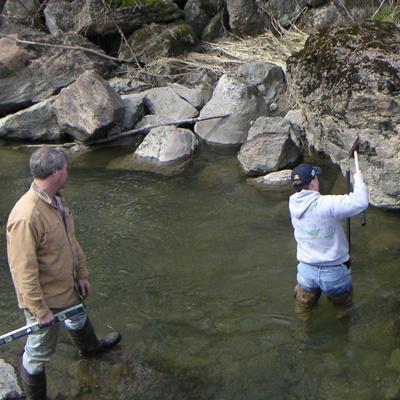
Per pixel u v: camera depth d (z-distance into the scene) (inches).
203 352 184.9
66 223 152.9
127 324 200.1
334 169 291.6
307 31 404.2
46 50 408.8
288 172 290.7
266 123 309.9
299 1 414.0
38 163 140.6
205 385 171.5
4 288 224.8
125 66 420.8
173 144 325.7
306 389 167.5
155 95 379.9
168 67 405.7
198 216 267.4
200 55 412.5
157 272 229.3
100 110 343.0
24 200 143.5
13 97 395.9
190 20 436.5
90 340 177.9
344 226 242.5
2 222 275.1
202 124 346.6
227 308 204.5
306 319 193.9
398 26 258.2
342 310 193.2
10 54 396.2
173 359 182.4
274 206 269.0
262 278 219.3
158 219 268.1
